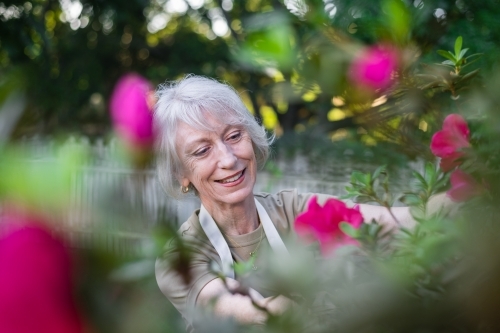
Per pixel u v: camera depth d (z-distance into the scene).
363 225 0.70
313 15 0.64
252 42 0.58
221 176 1.66
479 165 0.77
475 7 2.80
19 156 0.29
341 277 0.54
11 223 0.28
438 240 0.59
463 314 0.53
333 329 0.52
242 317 0.61
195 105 1.60
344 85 0.60
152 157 0.35
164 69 9.86
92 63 9.00
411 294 0.53
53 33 8.48
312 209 0.73
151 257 0.35
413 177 0.88
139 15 9.87
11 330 0.28
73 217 0.30
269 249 0.56
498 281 0.52
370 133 0.77
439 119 0.87
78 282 0.30
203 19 9.79
